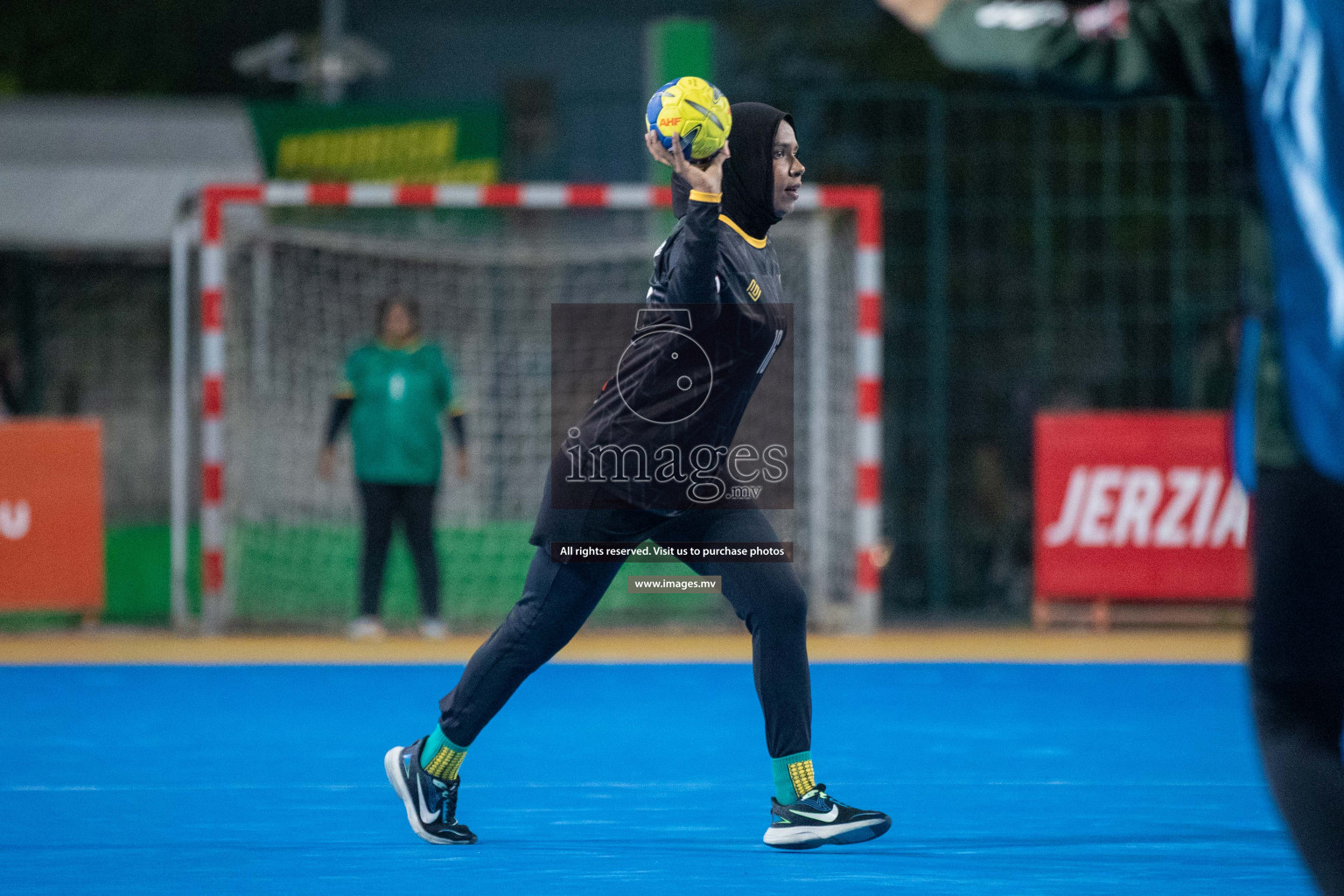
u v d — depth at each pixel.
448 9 88.38
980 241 52.91
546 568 14.20
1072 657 32.16
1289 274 8.45
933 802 16.95
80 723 23.00
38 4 77.88
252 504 40.22
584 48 88.88
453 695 14.60
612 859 14.19
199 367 48.75
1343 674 8.58
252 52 68.00
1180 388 42.25
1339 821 8.16
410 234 45.00
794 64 64.94
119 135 51.81
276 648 33.50
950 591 44.84
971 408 48.44
